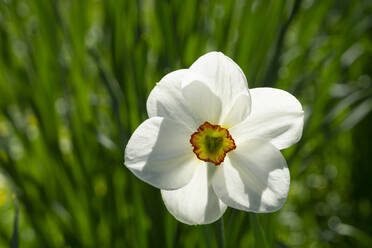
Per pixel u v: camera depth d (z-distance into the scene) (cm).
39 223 40
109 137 40
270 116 29
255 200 28
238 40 38
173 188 28
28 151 41
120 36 38
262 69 40
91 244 39
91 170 40
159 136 28
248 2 38
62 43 41
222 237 29
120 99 38
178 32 39
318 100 41
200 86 29
